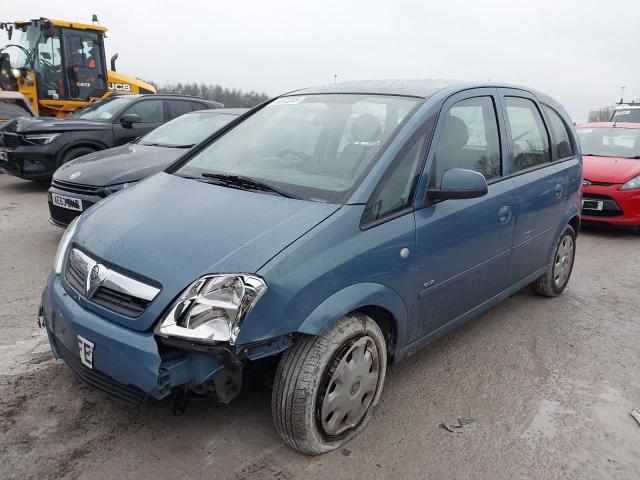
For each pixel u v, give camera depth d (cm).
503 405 300
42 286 449
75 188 528
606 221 711
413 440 266
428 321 301
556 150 426
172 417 273
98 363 226
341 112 325
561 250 450
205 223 247
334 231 238
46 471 233
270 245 226
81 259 254
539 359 355
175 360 216
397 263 262
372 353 262
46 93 1182
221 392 234
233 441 257
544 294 455
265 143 331
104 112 905
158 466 239
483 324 407
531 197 372
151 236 245
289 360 234
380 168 265
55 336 253
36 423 264
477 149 333
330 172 278
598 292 491
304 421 235
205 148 356
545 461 256
